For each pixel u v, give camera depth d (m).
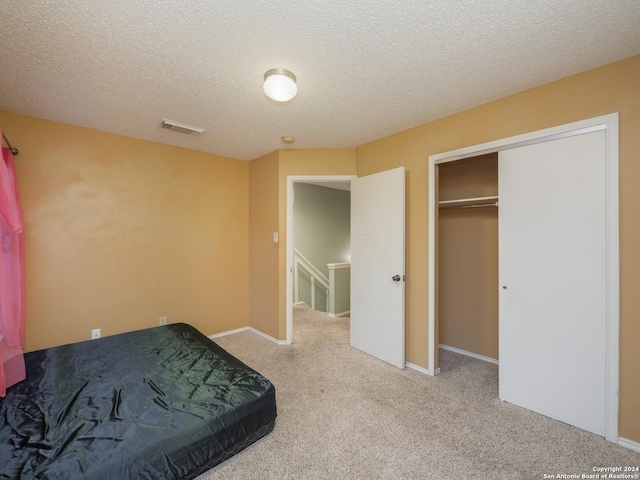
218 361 2.11
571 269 1.85
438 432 1.79
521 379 2.06
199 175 3.41
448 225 3.20
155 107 2.26
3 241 1.94
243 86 1.96
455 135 2.38
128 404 1.58
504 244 2.12
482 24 1.40
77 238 2.62
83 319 2.66
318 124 2.61
